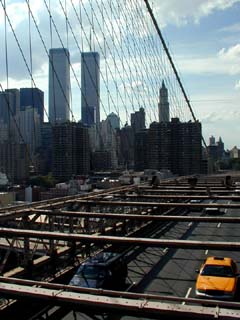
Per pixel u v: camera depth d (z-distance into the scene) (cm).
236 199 3362
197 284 2000
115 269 2055
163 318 992
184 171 8869
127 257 2794
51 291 1102
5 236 1766
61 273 2038
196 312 954
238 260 2762
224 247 1448
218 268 2072
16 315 1537
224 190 4450
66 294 1080
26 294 1103
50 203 2864
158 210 3988
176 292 2092
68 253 2202
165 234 3694
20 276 1875
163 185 5262
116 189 4034
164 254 2908
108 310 1025
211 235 3672
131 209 3647
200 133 9125
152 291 2106
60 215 2436
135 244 1517
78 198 3253
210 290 1939
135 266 2591
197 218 2184
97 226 2931
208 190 4144
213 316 943
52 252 2064
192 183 5109
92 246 2397
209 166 10144
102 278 1931
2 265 1862
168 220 2208
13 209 2477
